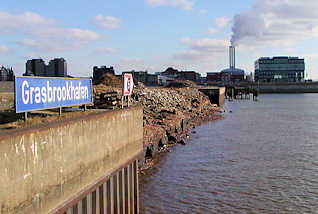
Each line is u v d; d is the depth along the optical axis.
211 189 22.44
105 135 13.27
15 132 8.32
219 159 30.70
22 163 8.57
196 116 63.44
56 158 9.99
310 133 46.94
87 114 13.01
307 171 27.05
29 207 8.85
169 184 23.25
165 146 34.59
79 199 11.16
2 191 7.93
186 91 89.69
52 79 11.95
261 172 26.70
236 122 59.16
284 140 41.19
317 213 18.69
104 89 45.34
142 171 26.19
